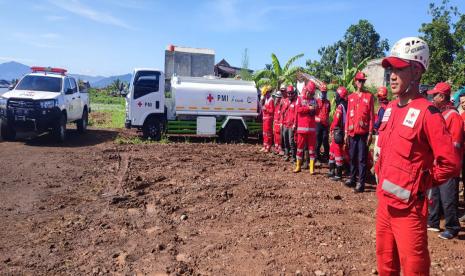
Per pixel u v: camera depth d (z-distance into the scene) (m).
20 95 13.47
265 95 13.33
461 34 32.81
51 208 6.75
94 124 21.53
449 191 5.86
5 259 4.80
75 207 6.83
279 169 10.41
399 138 3.11
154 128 14.93
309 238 5.62
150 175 9.06
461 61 29.03
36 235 5.57
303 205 7.18
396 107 3.25
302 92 9.83
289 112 11.09
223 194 7.59
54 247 5.19
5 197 7.29
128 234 5.68
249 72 28.11
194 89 14.92
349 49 26.53
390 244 3.28
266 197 7.62
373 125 8.26
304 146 10.08
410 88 3.15
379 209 3.31
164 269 4.64
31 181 8.43
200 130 15.07
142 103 14.53
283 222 6.27
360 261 4.95
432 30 33.53
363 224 6.32
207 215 6.52
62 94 14.27
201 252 5.12
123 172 9.39
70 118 15.10
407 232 3.07
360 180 8.27
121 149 12.73
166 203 7.07
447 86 5.79
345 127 8.55
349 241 5.57
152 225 6.07
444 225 6.56
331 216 6.67
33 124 13.37
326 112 11.24
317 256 5.04
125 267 4.68
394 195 3.11
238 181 8.73
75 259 4.86
